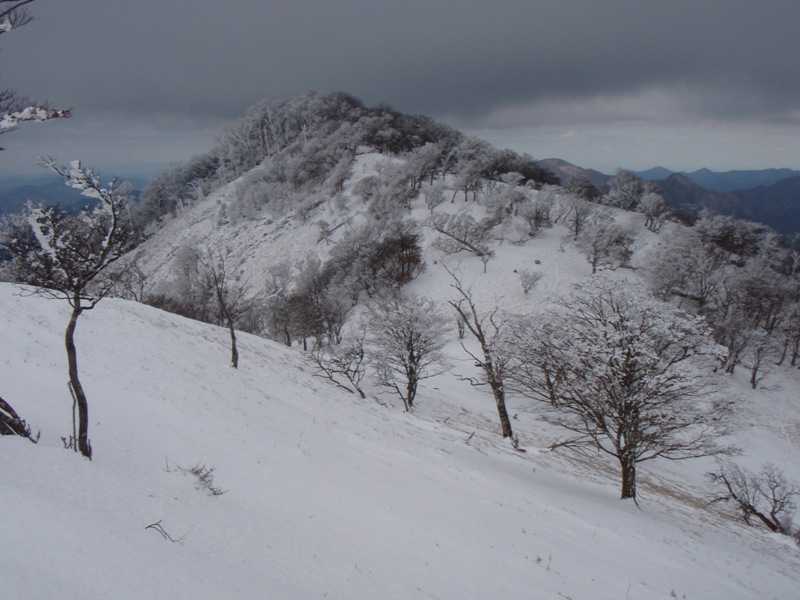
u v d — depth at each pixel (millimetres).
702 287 62906
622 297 20672
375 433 21078
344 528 10281
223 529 8242
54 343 19000
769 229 94875
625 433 20625
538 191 101562
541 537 13039
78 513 6395
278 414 19594
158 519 7602
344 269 72688
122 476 8828
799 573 18438
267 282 61781
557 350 22734
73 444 9461
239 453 13359
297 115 155125
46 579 4535
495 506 14648
